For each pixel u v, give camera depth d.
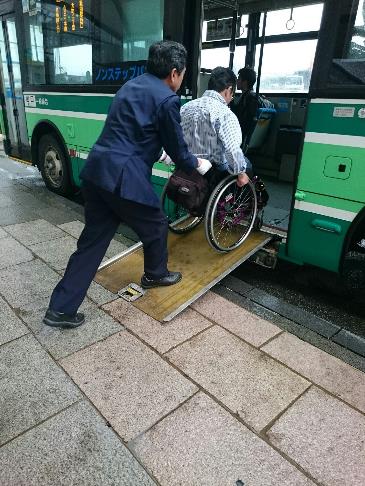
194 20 3.18
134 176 2.13
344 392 2.06
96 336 2.41
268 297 2.96
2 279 3.02
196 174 2.86
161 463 1.64
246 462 1.66
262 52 4.86
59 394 1.97
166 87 2.18
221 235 3.39
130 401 1.95
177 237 3.50
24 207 4.76
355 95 2.37
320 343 2.44
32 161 5.67
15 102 5.76
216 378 2.12
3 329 2.43
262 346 2.39
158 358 2.25
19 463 1.62
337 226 2.66
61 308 2.37
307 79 5.15
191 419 1.86
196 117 2.78
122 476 1.58
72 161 4.81
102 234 2.37
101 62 3.96
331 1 2.37
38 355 2.23
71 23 4.18
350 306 3.04
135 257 3.30
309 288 3.29
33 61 4.95
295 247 2.95
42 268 3.21
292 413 1.92
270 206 4.44
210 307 2.78
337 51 2.40
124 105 2.15
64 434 1.75
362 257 2.93
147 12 3.41
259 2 4.86
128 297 2.78
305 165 2.71
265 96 5.65
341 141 2.50
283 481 1.59
